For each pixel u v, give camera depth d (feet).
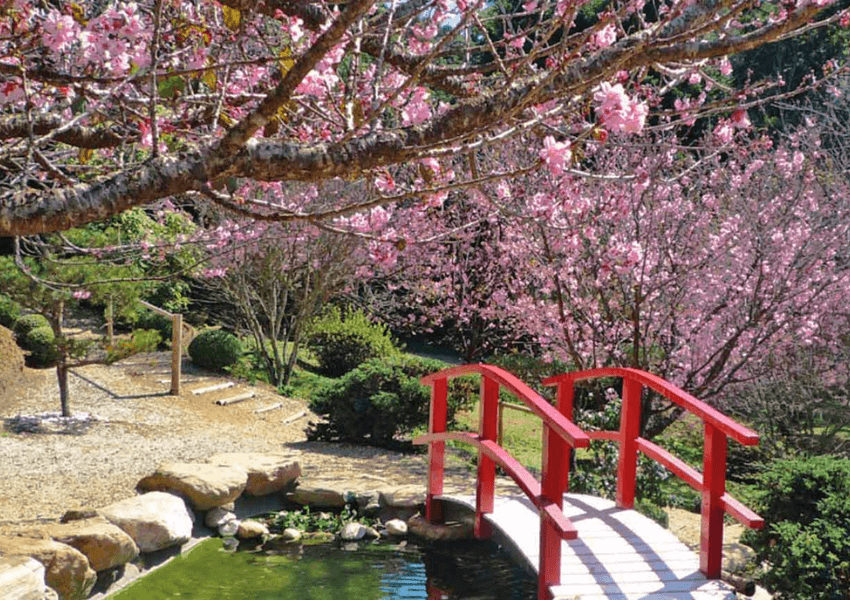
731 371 27.55
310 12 10.78
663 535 19.39
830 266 30.14
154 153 8.12
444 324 56.39
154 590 20.10
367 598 20.15
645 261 25.75
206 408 38.22
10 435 30.42
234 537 24.49
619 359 28.84
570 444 15.84
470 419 40.86
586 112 10.72
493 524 20.93
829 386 34.47
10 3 9.23
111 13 9.72
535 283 32.58
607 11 9.17
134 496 24.25
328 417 34.60
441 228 41.70
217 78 10.68
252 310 47.21
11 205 7.70
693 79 14.99
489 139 8.95
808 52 47.96
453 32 8.50
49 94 11.62
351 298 53.93
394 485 27.78
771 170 31.83
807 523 19.12
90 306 53.83
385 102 8.52
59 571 17.52
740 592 18.24
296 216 8.90
